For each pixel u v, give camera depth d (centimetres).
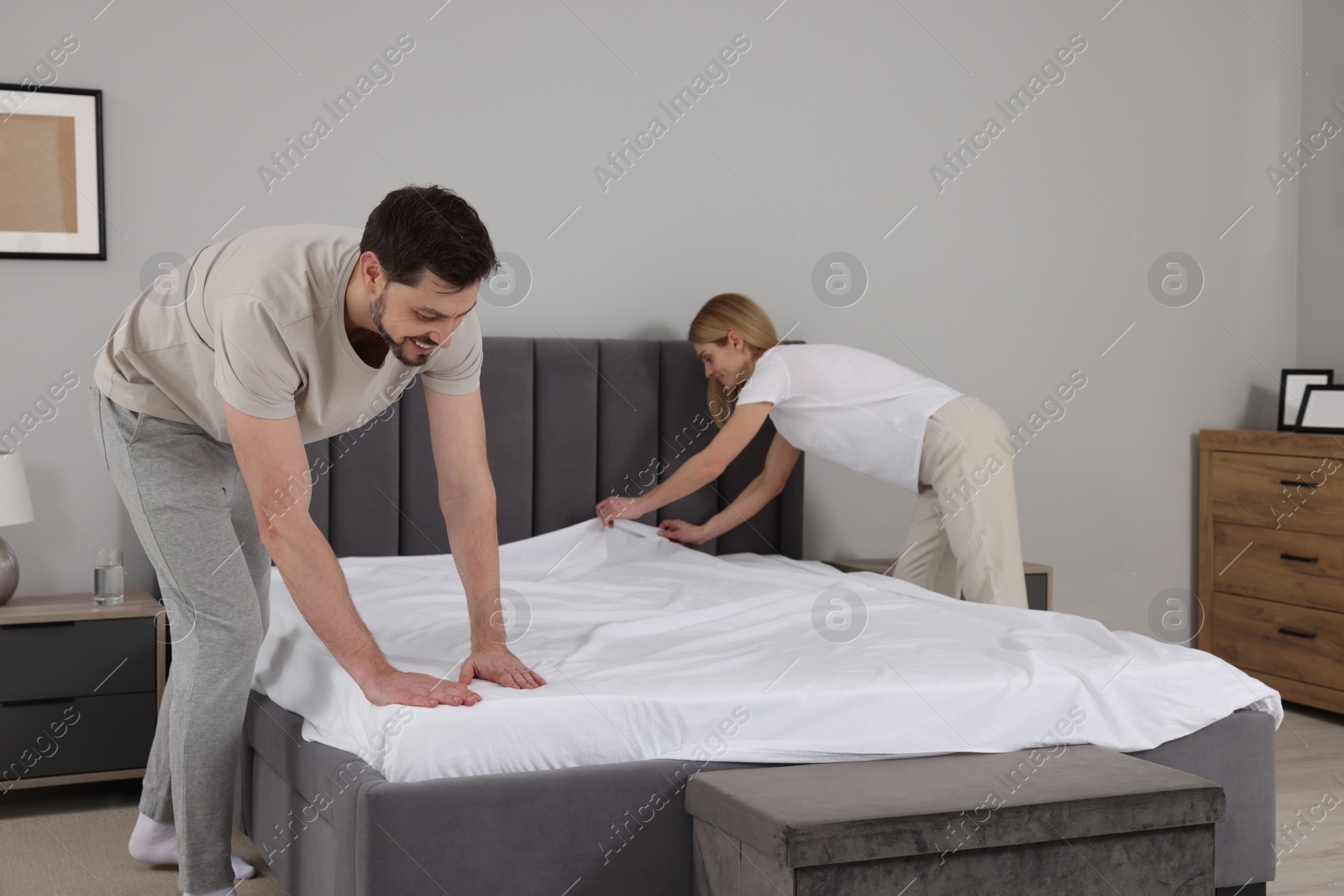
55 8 289
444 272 146
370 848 152
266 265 161
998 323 393
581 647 202
